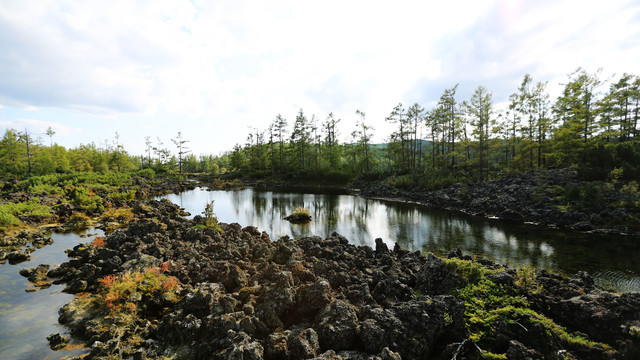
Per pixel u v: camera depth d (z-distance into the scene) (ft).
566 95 153.28
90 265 46.93
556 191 111.04
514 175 141.38
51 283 45.34
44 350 29.48
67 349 29.76
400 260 55.62
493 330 30.01
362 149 262.88
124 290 37.76
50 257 57.77
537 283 40.27
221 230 76.95
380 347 27.14
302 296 34.17
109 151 335.47
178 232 69.21
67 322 34.40
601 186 101.71
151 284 40.04
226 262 44.57
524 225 96.58
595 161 118.62
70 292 42.37
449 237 81.46
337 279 42.14
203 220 83.97
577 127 137.08
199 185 258.37
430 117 212.02
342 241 68.03
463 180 162.09
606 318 29.27
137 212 105.40
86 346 30.40
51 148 267.80
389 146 238.07
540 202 108.17
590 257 63.98
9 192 117.08
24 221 83.25
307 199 162.09
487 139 177.68
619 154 116.16
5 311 36.83
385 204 143.84
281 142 310.45
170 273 45.62
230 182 259.39
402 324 28.76
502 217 107.96
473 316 32.19
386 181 203.41
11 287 43.78
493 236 82.28
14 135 212.43
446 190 150.30
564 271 55.83
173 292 40.16
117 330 31.83
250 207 133.90
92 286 43.19
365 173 234.79
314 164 284.41
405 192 168.66
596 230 86.02
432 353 28.66
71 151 291.38
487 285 37.19
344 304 31.19
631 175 105.50
